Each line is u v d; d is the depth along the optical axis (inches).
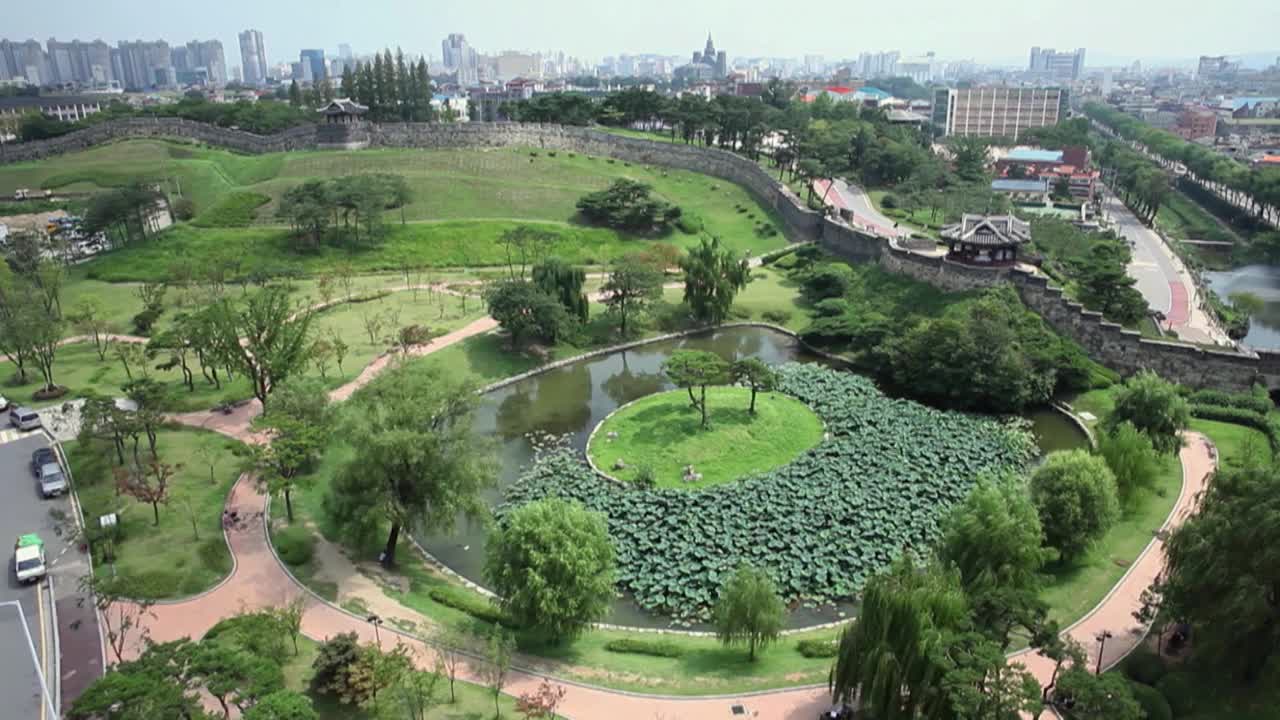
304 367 4229.8
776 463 3801.7
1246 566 2124.8
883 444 3949.3
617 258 6461.6
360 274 6673.2
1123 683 1937.7
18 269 5664.4
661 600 2888.8
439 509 2925.7
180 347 4404.5
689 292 5733.3
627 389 4886.8
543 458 3949.3
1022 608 2160.4
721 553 3115.2
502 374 4963.1
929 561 2802.7
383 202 7278.5
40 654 2397.9
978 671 1886.1
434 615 2684.5
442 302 5974.4
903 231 7357.3
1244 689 2213.3
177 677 1918.1
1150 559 2994.6
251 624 2274.9
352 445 3036.4
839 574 3021.7
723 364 4217.5
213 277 5964.6
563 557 2458.2
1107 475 2994.6
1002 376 4367.6
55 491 3262.8
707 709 2234.3
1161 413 3649.1
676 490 3531.0
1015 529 2600.9
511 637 2383.1
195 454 3651.6
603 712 2215.8
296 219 6899.6
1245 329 5969.5
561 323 5152.6
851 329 5310.0
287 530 3149.6
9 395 4215.1
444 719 2139.5
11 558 2856.8
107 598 2508.6
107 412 3368.6
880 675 1993.1
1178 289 6540.4
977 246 5413.4
